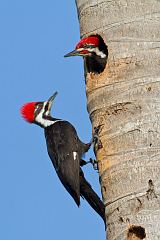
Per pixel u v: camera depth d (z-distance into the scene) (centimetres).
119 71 1185
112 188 1112
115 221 1091
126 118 1138
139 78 1154
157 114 1112
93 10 1266
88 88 1262
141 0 1204
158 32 1183
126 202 1080
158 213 1045
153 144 1091
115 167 1119
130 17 1202
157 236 1030
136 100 1139
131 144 1111
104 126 1173
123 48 1194
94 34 1281
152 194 1059
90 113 1238
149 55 1167
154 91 1133
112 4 1229
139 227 1054
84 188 1346
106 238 1116
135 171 1087
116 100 1166
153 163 1078
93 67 1302
